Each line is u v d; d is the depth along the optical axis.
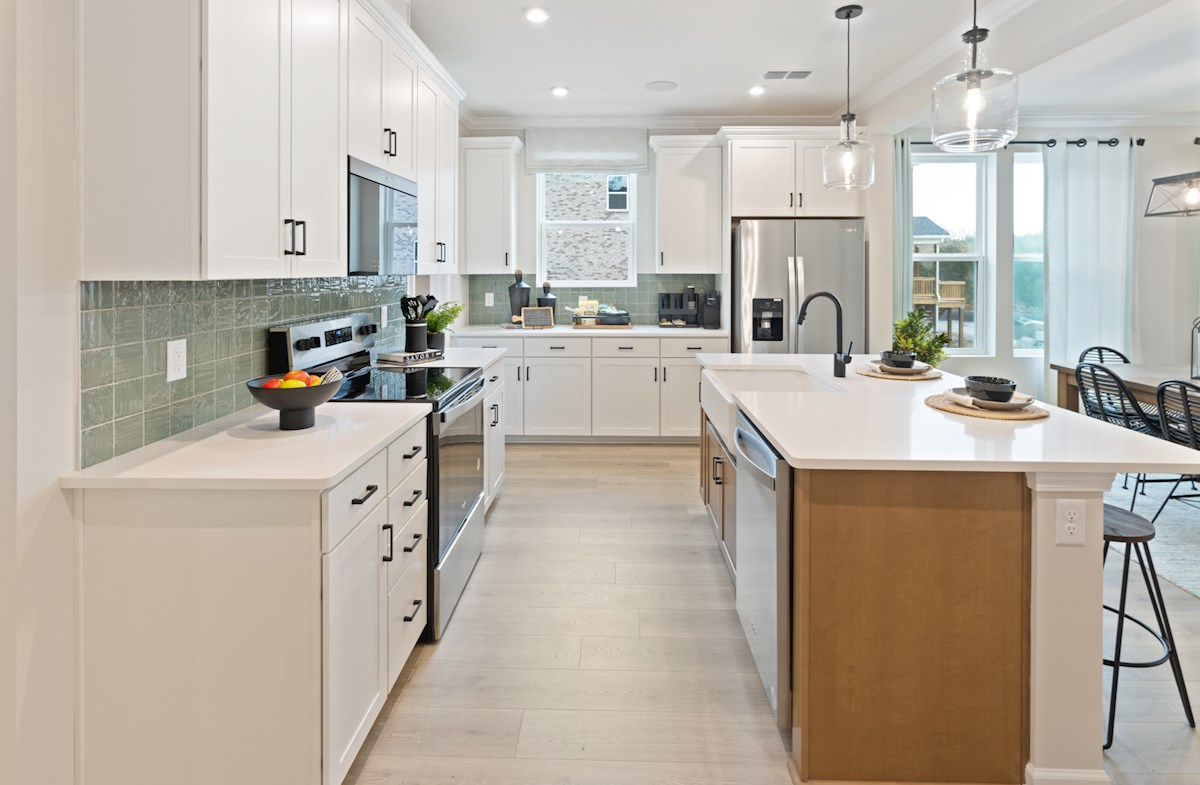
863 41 4.16
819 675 1.79
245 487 1.58
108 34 1.59
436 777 1.87
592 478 4.80
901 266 6.00
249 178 1.91
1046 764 1.74
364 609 1.86
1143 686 2.29
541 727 2.09
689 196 5.79
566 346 5.67
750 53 4.39
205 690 1.62
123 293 1.82
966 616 1.76
